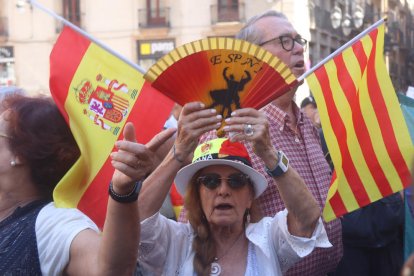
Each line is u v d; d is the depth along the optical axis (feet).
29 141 7.65
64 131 7.95
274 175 8.39
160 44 75.46
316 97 10.43
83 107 9.39
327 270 11.09
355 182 10.41
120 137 9.32
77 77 9.47
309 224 8.54
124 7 75.61
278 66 7.82
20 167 7.73
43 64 74.74
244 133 8.04
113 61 9.49
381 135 10.46
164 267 8.92
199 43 7.78
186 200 9.12
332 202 10.34
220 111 8.11
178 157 8.48
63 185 7.71
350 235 13.43
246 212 9.21
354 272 13.56
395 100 10.51
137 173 6.57
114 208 6.70
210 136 10.35
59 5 75.61
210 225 9.02
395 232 13.73
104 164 8.81
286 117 11.14
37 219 7.38
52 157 7.79
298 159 11.07
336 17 50.26
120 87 9.44
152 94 9.43
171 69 7.88
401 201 13.75
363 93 10.58
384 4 84.33
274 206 10.25
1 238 7.35
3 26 74.74
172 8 75.31
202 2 74.69
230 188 8.83
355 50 10.67
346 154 10.42
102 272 6.75
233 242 9.00
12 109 7.81
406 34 96.02
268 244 8.90
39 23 74.59
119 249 6.72
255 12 73.26
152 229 8.59
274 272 8.80
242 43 7.78
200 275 8.80
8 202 7.80
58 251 7.12
